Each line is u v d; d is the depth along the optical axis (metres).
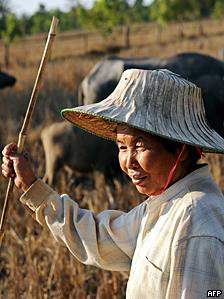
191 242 2.63
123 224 3.24
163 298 2.74
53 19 3.17
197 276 2.59
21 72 25.77
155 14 50.88
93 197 9.02
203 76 10.05
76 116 3.20
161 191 2.87
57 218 3.31
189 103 2.84
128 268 3.29
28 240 7.02
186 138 2.74
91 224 3.30
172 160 2.82
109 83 10.28
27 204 3.32
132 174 2.86
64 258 6.46
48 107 15.87
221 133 10.34
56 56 36.94
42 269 6.69
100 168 10.11
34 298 6.15
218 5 51.94
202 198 2.73
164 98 2.80
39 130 13.09
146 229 2.91
